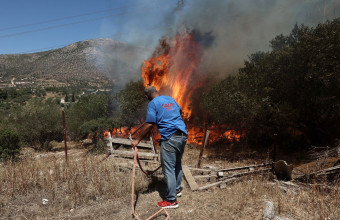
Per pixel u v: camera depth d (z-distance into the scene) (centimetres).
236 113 971
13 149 1048
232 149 1077
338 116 970
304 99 913
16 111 1594
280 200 338
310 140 985
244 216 306
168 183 336
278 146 1041
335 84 809
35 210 342
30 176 457
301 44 851
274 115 965
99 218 316
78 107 1574
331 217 292
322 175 432
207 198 368
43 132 1484
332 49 768
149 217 305
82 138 1594
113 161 535
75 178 429
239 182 431
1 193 396
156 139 1274
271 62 970
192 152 1014
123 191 393
